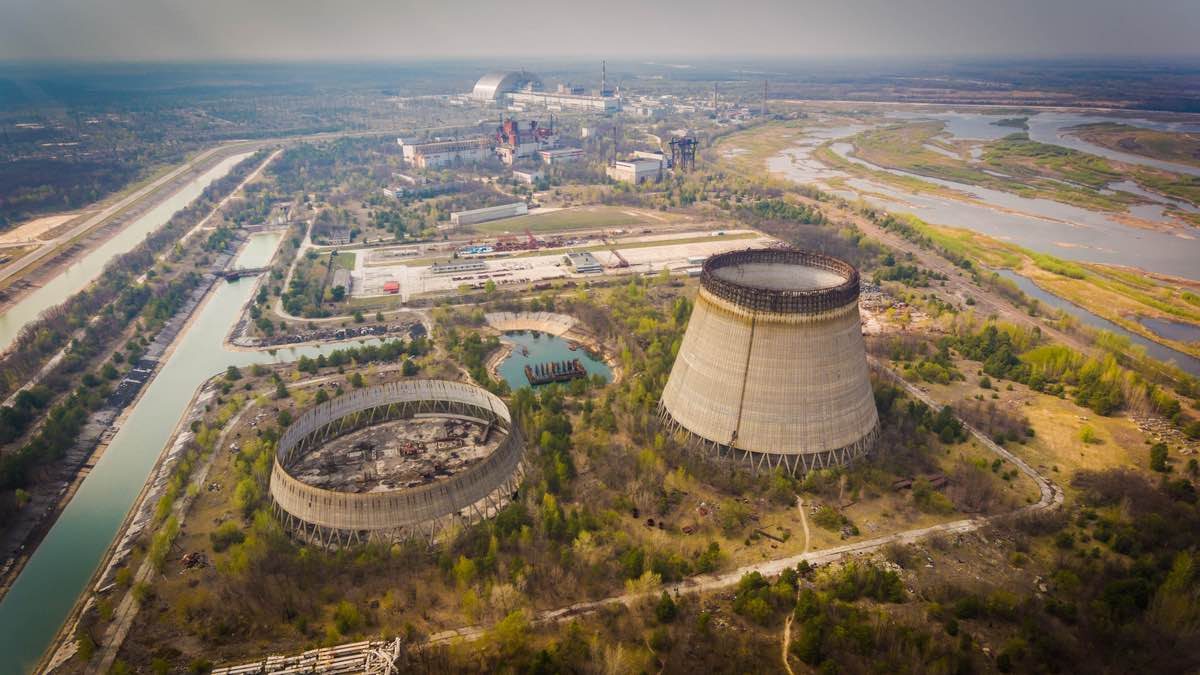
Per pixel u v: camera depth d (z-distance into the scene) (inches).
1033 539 5246.1
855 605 4520.2
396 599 4626.0
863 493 5748.0
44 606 5009.8
